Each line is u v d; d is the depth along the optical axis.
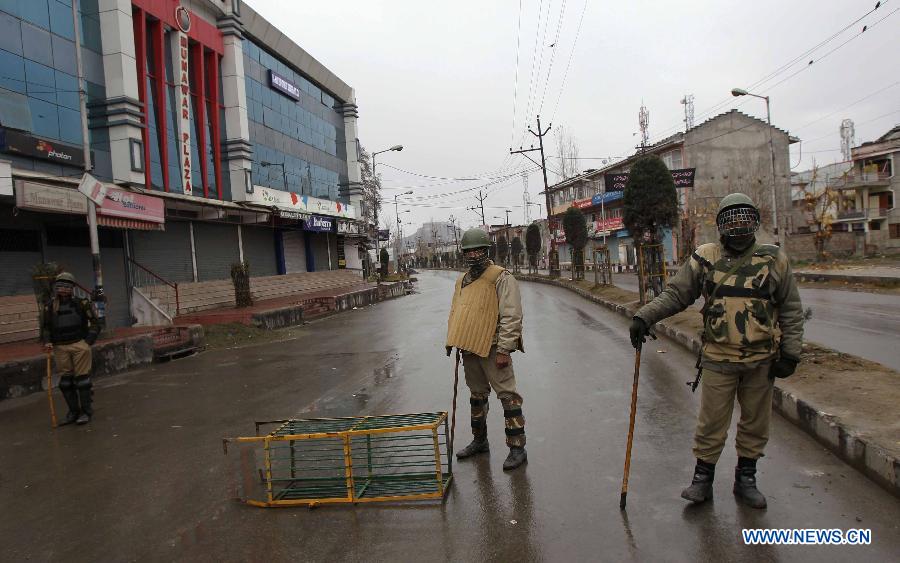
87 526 3.79
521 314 4.38
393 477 4.24
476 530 3.37
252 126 25.36
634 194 14.41
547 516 3.49
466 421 5.79
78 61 12.00
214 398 7.68
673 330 10.13
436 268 111.94
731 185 39.12
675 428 5.05
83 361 6.69
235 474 4.61
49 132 14.11
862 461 3.83
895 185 39.91
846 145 52.78
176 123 19.48
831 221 32.81
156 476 4.70
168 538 3.54
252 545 3.38
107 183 15.81
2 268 12.67
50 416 7.09
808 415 4.67
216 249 21.86
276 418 6.36
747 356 3.29
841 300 14.80
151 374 9.98
